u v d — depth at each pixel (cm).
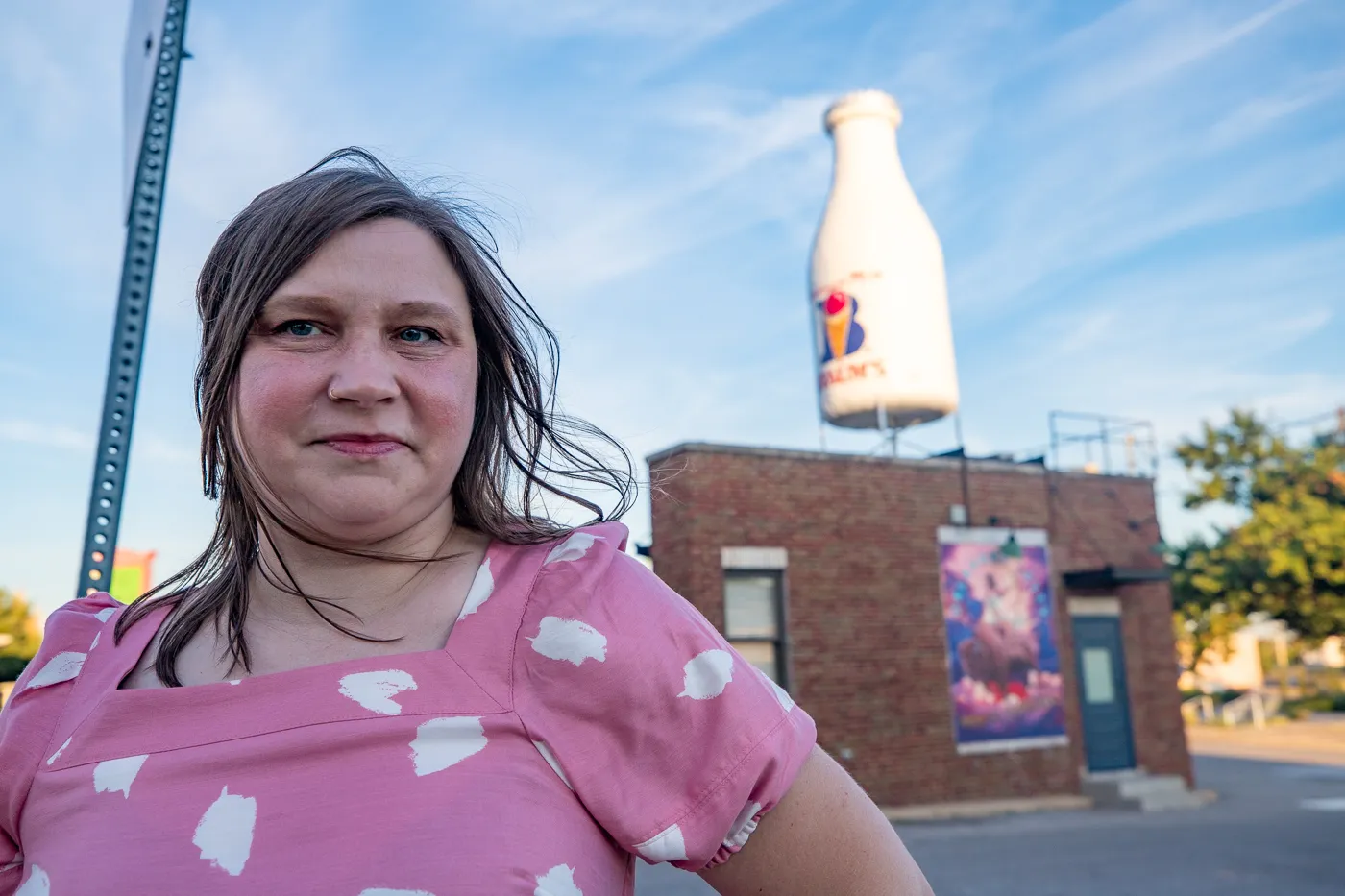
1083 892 756
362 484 100
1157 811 1235
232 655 106
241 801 91
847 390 1485
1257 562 2289
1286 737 2527
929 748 1216
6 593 1925
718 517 1131
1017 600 1312
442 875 86
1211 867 848
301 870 87
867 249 1506
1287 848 942
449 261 110
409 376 102
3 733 106
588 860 92
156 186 205
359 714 94
